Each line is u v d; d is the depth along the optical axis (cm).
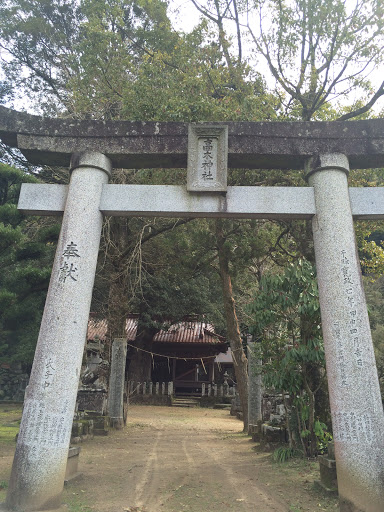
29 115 679
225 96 1207
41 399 536
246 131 672
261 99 1117
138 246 1362
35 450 517
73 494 586
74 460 693
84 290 596
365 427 516
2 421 1525
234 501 571
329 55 1143
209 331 2861
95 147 666
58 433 529
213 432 1487
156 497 589
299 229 1149
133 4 1656
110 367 1511
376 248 1346
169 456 941
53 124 675
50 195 656
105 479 687
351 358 546
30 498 498
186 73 1182
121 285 1588
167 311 2417
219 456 948
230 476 724
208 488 640
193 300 2394
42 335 567
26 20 1748
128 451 997
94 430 1267
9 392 2422
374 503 489
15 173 1023
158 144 672
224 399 2788
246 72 1237
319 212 628
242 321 1920
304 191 646
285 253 1343
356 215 636
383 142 657
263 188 649
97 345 1631
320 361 789
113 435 1283
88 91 1419
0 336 1195
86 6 1504
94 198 641
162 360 3134
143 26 1702
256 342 1034
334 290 579
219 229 1320
